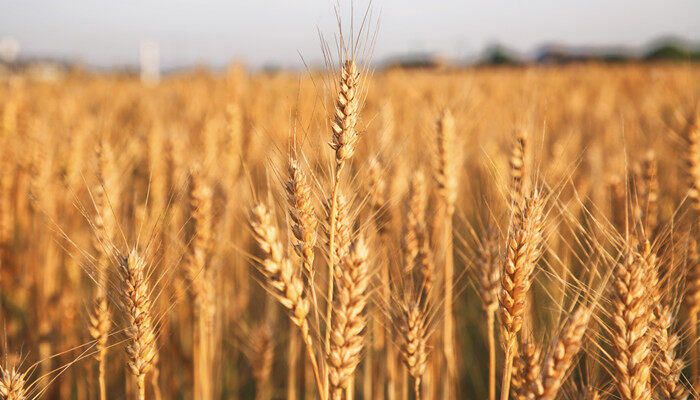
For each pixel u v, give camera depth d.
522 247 0.80
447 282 1.06
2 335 1.30
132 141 1.71
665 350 0.83
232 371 1.45
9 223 1.70
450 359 1.08
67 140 1.63
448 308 1.06
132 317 0.84
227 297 1.47
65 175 1.52
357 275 0.80
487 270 0.94
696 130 1.09
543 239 0.84
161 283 1.09
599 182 1.53
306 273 0.83
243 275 1.60
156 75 4.88
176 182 1.28
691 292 0.95
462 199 1.58
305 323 0.81
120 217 1.29
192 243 1.09
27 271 1.60
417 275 1.00
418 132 1.53
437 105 1.36
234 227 1.55
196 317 1.12
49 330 1.35
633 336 0.79
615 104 3.71
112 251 0.90
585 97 3.86
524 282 0.80
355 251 0.80
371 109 1.89
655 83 3.96
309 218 0.81
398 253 1.01
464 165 1.59
